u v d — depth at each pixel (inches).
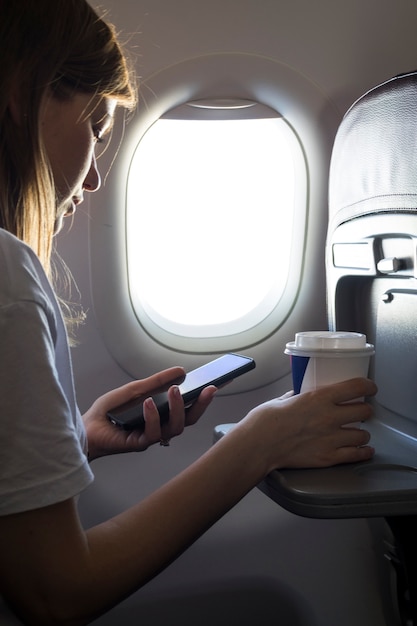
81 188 39.4
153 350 64.8
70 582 28.0
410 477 39.7
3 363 27.1
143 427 44.1
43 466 27.4
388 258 48.1
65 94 33.8
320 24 61.9
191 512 32.7
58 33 32.6
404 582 55.1
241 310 67.2
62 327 32.7
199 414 46.6
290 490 37.1
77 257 62.7
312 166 64.0
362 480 38.6
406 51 63.1
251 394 67.5
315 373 40.9
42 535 27.7
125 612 63.9
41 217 33.9
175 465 66.4
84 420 47.1
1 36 32.0
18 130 32.8
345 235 54.0
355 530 67.3
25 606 28.4
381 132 46.9
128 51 59.8
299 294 66.5
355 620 67.3
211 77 61.1
